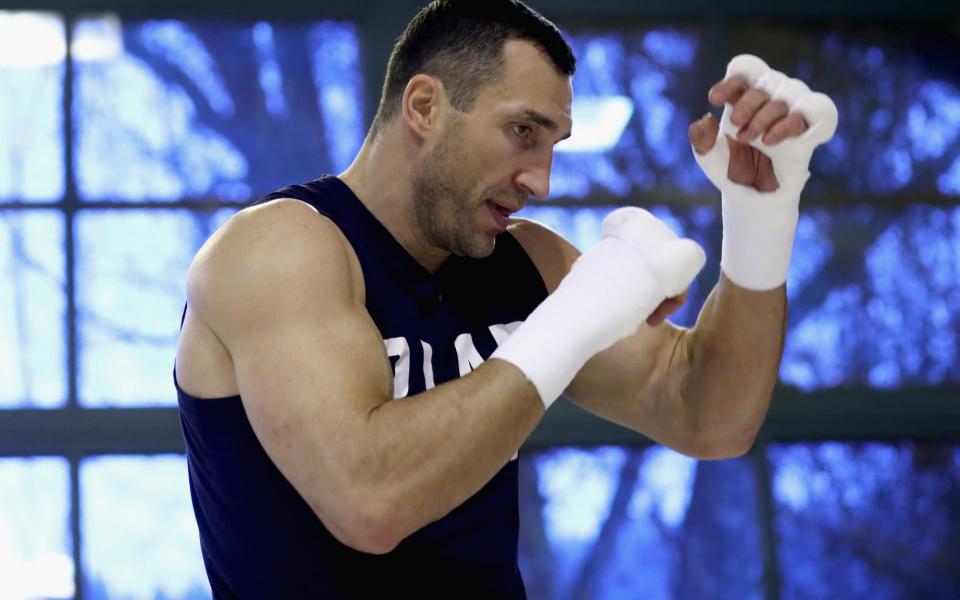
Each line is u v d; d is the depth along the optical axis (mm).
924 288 13750
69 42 12992
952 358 13609
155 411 12414
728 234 4918
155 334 12602
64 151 12820
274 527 4590
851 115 14008
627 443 12797
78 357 12477
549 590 12469
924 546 13047
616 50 13742
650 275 4430
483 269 5148
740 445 5152
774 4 13984
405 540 4641
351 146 13180
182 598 12070
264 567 4621
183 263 12773
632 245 4484
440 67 4832
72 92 12914
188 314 4719
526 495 12602
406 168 4863
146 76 13047
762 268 4879
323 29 13328
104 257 12688
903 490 13180
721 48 13828
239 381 4398
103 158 12852
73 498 12148
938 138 14031
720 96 4488
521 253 5289
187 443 4848
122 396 12453
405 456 4113
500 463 4227
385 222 4902
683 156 13602
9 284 12555
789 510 12969
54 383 12430
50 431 12266
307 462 4184
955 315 13711
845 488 13117
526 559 12492
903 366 13562
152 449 12328
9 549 12008
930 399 13445
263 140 13102
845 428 13281
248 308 4395
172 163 12930
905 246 13812
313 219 4629
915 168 13969
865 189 13891
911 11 14148
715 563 12703
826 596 12797
